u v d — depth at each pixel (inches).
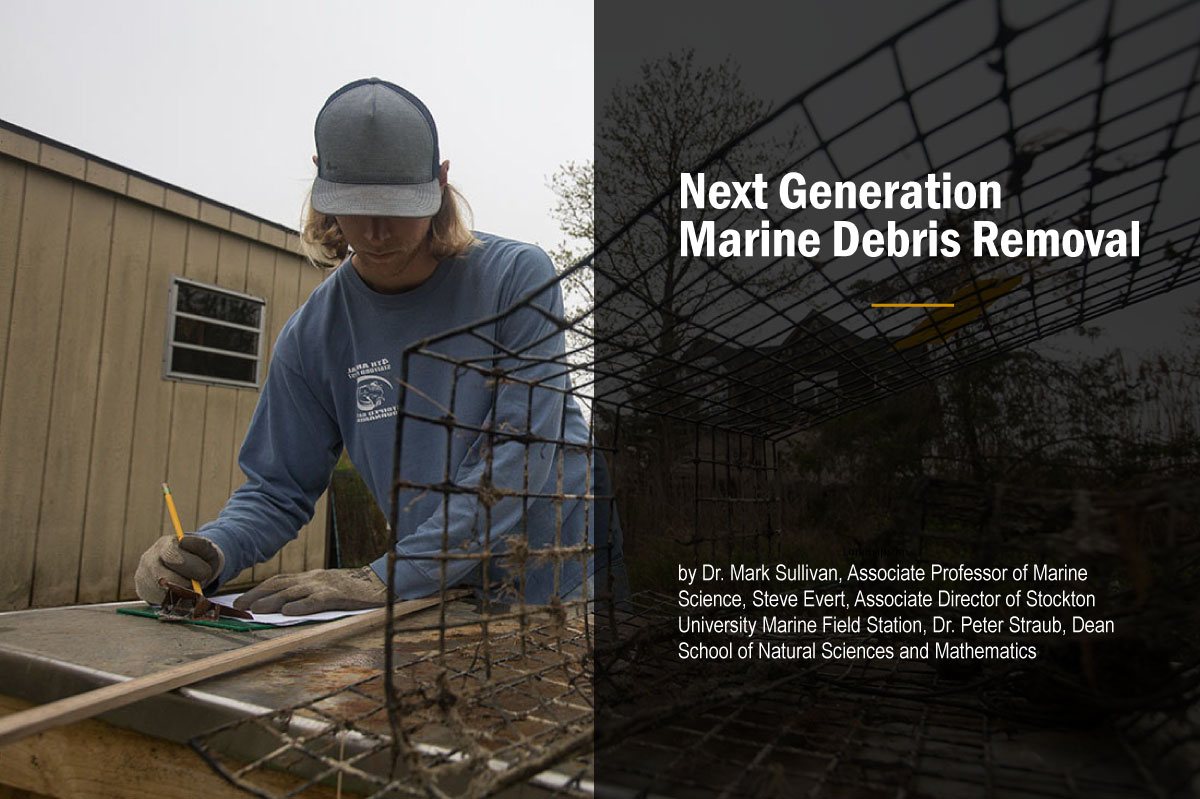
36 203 133.6
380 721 23.0
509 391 47.9
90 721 28.3
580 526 50.8
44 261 134.8
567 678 28.2
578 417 54.9
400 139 45.0
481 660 30.8
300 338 57.2
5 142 127.2
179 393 157.2
